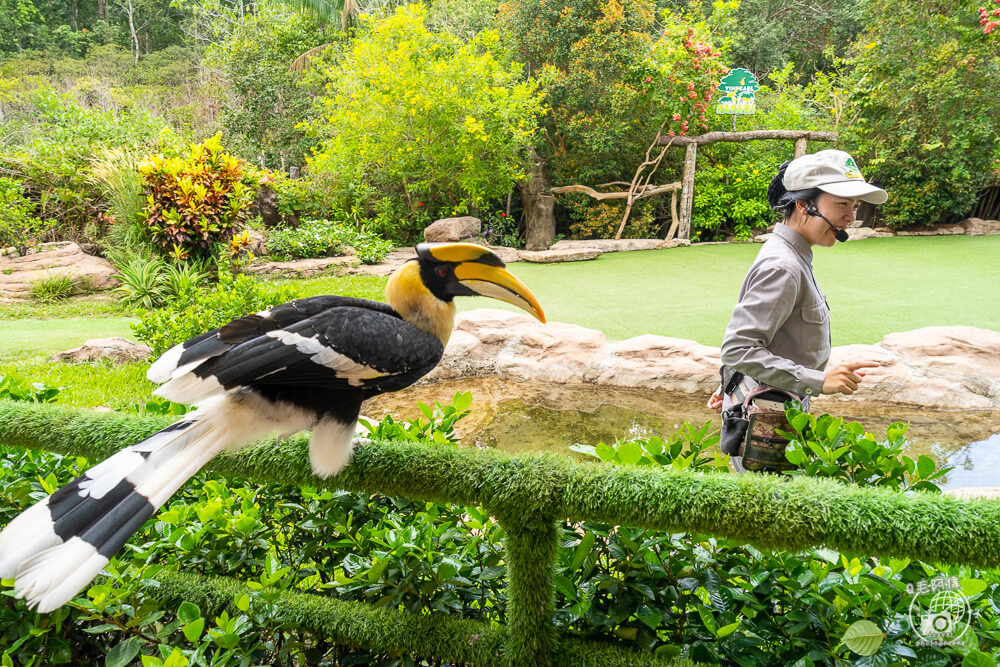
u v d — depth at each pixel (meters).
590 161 14.25
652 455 1.92
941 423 5.13
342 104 13.78
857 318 7.41
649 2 13.84
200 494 2.29
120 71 29.44
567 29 13.52
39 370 6.23
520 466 1.57
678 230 13.83
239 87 19.44
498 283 1.92
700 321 7.64
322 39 19.62
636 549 1.69
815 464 1.87
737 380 2.43
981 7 12.00
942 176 12.97
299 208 13.43
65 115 14.00
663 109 13.00
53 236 11.73
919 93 12.80
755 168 13.98
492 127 12.95
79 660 2.12
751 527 1.36
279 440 1.87
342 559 2.03
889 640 1.50
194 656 1.64
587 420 5.46
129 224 10.59
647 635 1.68
